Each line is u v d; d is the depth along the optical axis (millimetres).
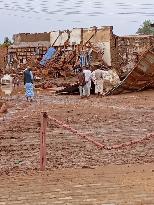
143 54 28906
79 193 7133
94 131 15125
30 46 55688
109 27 43656
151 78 30391
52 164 10070
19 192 7273
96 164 10102
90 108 21719
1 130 15281
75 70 46156
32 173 9023
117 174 8625
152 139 13414
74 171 9117
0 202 6715
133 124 16797
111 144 12648
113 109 21375
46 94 32031
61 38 49219
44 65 48719
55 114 19359
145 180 7984
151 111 20734
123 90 30422
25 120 17578
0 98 27609
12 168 9703
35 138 13766
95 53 43750
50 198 6883
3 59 52906
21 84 38594
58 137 13867
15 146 12477
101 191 7227
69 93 31984
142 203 6520
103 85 30938
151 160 10523
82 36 46781
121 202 6582
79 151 11688
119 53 43438
